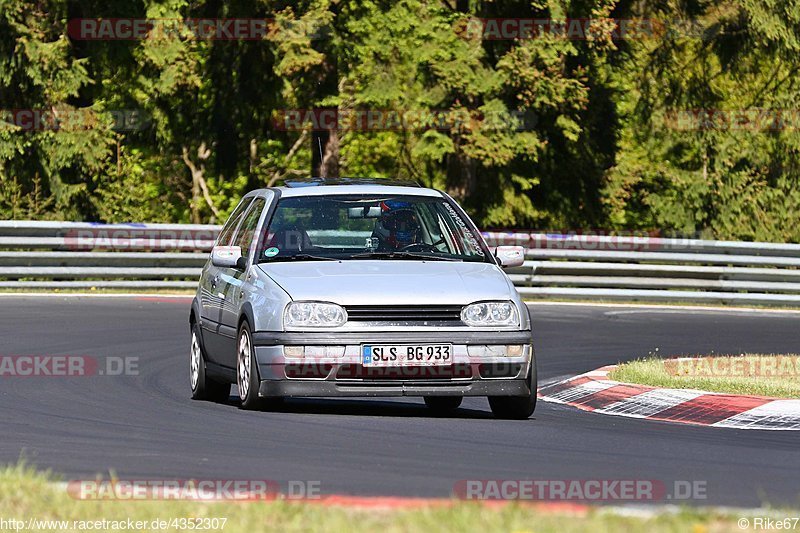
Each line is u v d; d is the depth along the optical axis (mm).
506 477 25734
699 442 31828
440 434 31594
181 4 101562
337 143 126188
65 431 31797
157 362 48438
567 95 105250
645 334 63875
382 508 21141
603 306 79375
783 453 30047
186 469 26188
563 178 117750
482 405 40719
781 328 68812
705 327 68125
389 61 115688
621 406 39750
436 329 33469
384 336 33250
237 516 20469
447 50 105500
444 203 38562
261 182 150625
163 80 103312
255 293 34906
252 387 34156
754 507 22953
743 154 126625
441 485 24641
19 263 76062
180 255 80250
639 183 130625
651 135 129000
